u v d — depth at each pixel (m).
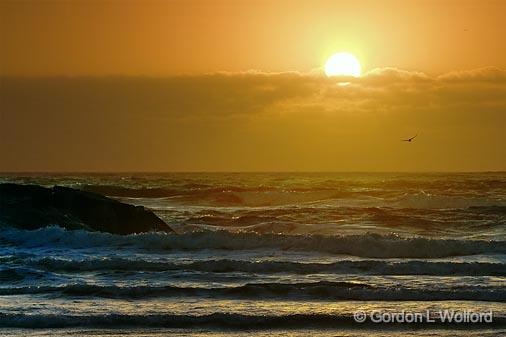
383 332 47.56
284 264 65.44
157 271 64.88
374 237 75.62
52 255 73.88
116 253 75.12
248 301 54.44
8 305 52.81
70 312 50.88
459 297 55.34
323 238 76.56
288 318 49.75
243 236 78.19
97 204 94.31
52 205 92.94
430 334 47.28
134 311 51.19
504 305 53.38
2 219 87.31
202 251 76.19
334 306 53.06
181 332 47.38
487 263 64.38
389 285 58.31
